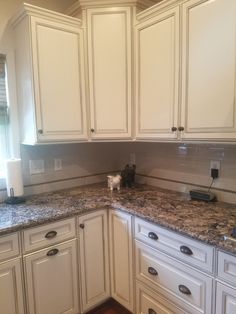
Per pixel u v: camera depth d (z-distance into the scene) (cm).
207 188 189
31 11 167
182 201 183
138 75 187
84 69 193
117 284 191
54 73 180
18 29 183
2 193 194
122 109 194
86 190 223
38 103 175
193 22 149
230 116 137
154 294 160
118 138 197
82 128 196
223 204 174
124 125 195
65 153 228
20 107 195
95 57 191
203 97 149
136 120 192
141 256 167
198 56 149
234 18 131
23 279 153
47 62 176
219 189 181
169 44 163
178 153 207
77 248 176
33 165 210
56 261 167
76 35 187
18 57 188
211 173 184
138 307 175
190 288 136
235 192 172
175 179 212
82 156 240
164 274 151
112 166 263
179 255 141
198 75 150
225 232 126
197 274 132
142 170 241
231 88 135
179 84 160
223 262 119
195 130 155
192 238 131
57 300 170
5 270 145
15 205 181
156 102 176
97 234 186
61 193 214
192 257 133
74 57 188
